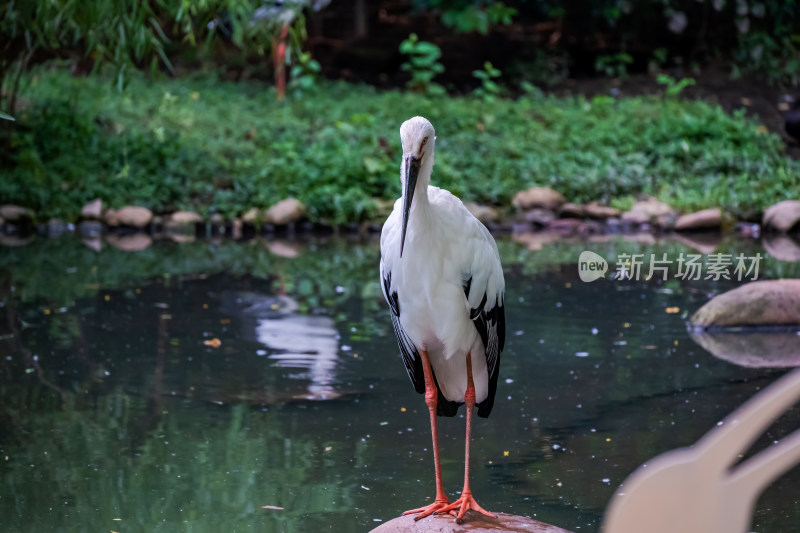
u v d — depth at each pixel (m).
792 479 4.74
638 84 17.75
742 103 16.12
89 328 7.34
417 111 14.84
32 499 4.57
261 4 9.95
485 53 18.84
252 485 4.74
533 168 12.53
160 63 18.38
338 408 5.80
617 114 14.83
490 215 11.46
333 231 11.38
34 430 5.44
